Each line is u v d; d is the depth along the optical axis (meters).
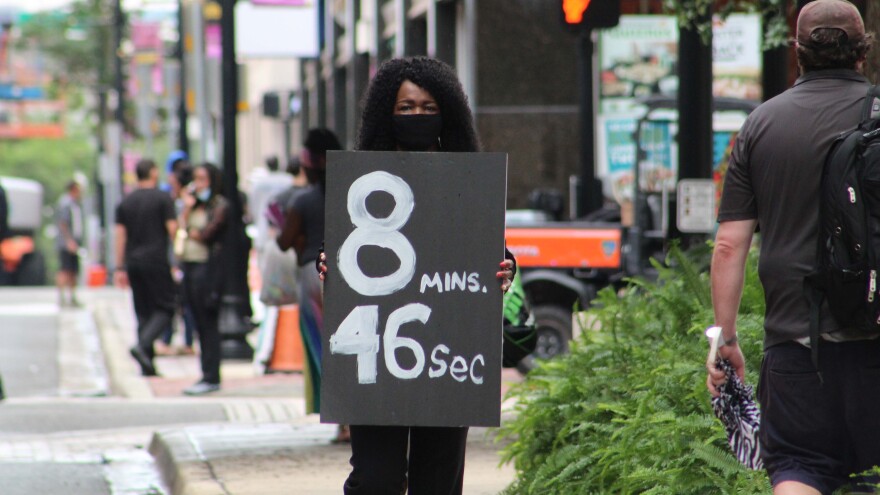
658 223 47.81
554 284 48.25
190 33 79.44
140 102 111.62
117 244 50.12
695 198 31.06
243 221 56.16
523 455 22.91
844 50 15.07
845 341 14.69
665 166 48.62
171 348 60.16
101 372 56.59
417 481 16.64
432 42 75.12
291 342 49.66
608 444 20.66
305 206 31.44
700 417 18.70
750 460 15.79
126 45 169.88
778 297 15.03
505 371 44.66
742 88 61.78
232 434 32.44
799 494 14.66
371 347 15.90
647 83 67.88
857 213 14.27
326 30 108.44
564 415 22.03
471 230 15.88
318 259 16.42
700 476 18.14
